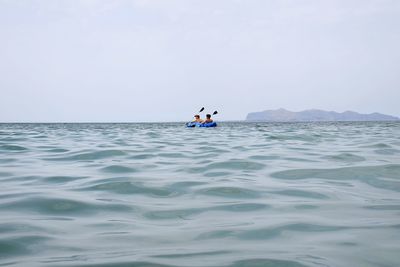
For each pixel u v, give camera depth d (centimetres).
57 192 475
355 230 311
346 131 2186
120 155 899
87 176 597
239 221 346
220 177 582
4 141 1381
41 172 641
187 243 287
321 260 248
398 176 562
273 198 440
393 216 353
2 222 342
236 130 2408
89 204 414
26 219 354
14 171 655
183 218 360
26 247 277
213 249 272
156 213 379
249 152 934
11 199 435
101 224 339
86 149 1051
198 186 512
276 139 1427
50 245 281
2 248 274
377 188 490
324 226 325
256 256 257
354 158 776
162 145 1181
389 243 278
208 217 362
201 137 1602
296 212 376
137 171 644
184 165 714
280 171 634
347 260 248
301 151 945
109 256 258
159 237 301
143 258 254
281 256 257
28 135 1855
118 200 434
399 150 927
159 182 539
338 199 430
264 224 334
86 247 277
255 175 600
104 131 2503
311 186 507
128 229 324
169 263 244
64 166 716
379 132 2012
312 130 2400
